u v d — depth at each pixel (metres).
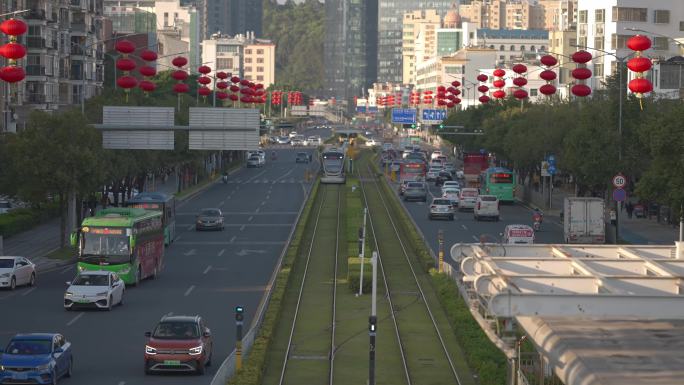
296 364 102.38
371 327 89.00
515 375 75.38
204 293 142.88
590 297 57.50
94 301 126.94
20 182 191.00
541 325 62.88
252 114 159.38
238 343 92.88
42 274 165.25
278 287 139.50
